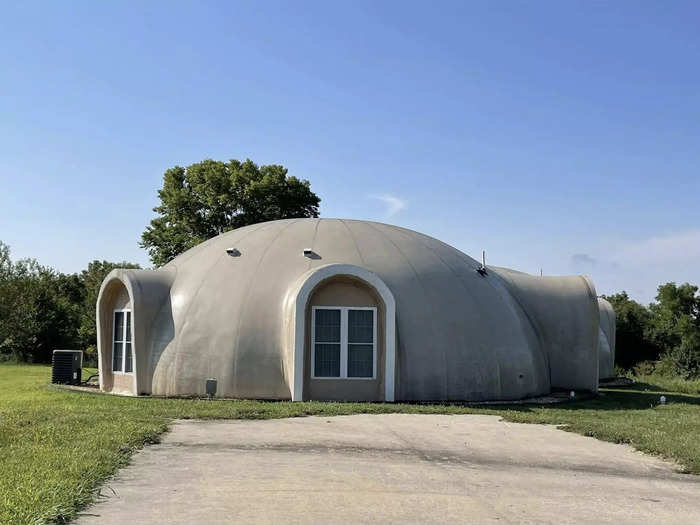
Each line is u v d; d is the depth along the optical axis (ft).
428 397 53.83
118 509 22.29
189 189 136.67
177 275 61.05
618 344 158.20
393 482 27.09
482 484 27.55
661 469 32.22
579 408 55.47
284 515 22.15
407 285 57.00
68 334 142.20
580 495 26.63
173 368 55.57
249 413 43.47
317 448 33.45
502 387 57.21
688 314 157.07
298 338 51.93
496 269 72.64
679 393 79.20
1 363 128.98
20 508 20.95
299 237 60.70
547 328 68.13
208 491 24.72
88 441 31.81
